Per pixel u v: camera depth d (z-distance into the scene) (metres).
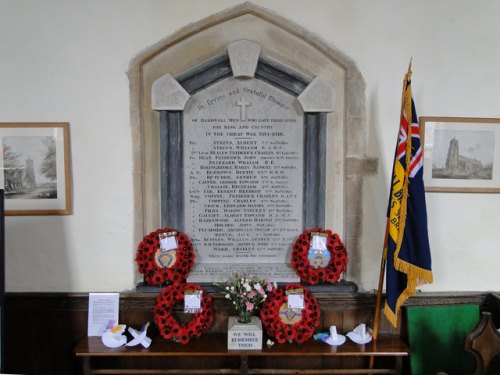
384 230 2.32
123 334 2.27
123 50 2.23
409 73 2.00
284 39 2.27
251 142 2.32
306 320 2.14
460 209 2.32
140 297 2.27
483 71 2.28
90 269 2.31
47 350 2.30
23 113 2.24
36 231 2.28
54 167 2.25
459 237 2.33
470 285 2.34
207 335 2.28
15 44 2.21
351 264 2.33
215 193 2.34
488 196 2.32
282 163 2.33
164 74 2.25
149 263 2.22
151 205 2.33
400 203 2.02
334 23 2.24
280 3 2.22
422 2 2.25
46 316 2.29
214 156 2.32
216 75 2.28
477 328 1.67
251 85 2.30
